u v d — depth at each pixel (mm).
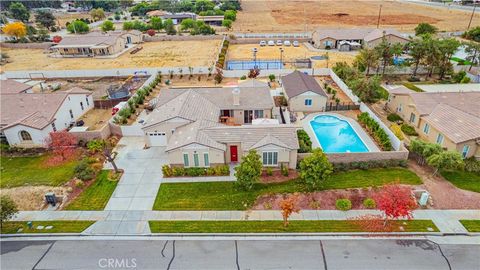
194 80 57469
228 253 21141
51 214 25047
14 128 33969
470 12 135625
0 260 21078
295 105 43188
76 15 155375
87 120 42094
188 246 21812
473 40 78500
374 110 43500
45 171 30750
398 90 42188
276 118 41312
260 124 33531
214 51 78188
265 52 75938
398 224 23125
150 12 138375
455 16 126625
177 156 29609
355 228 22938
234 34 93562
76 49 77062
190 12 139750
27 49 86625
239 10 160000
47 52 82688
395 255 20641
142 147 34906
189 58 72312
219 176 29250
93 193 27344
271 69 60062
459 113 33000
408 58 65125
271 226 23297
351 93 46562
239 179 25734
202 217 24344
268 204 25422
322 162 25484
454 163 26781
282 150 28828
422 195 24641
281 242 21938
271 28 108188
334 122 40250
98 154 33438
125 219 24328
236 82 53219
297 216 24188
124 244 22109
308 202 25484
